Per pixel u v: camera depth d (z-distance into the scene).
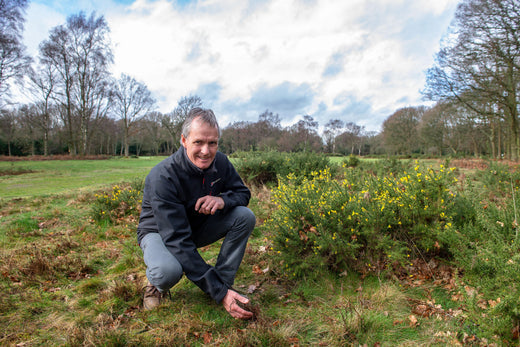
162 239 1.95
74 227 4.44
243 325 1.97
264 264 2.90
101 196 5.25
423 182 2.74
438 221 2.65
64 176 13.59
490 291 1.89
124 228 4.32
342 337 1.81
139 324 1.99
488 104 19.91
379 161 10.63
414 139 52.22
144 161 31.78
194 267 1.91
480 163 11.63
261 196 6.00
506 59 16.50
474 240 2.40
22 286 2.54
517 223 2.25
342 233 2.60
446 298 2.19
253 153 8.21
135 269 2.90
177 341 1.81
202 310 2.14
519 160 17.36
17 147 52.84
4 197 6.93
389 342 1.77
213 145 1.96
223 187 2.30
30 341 1.84
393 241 2.58
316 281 2.53
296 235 2.57
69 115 39.38
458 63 17.81
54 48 35.66
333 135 87.69
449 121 40.75
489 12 16.36
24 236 4.04
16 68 26.36
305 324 1.97
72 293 2.44
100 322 2.00
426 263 2.60
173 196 1.94
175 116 48.50
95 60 38.66
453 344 1.71
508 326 1.62
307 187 3.55
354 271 2.61
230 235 2.24
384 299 2.17
